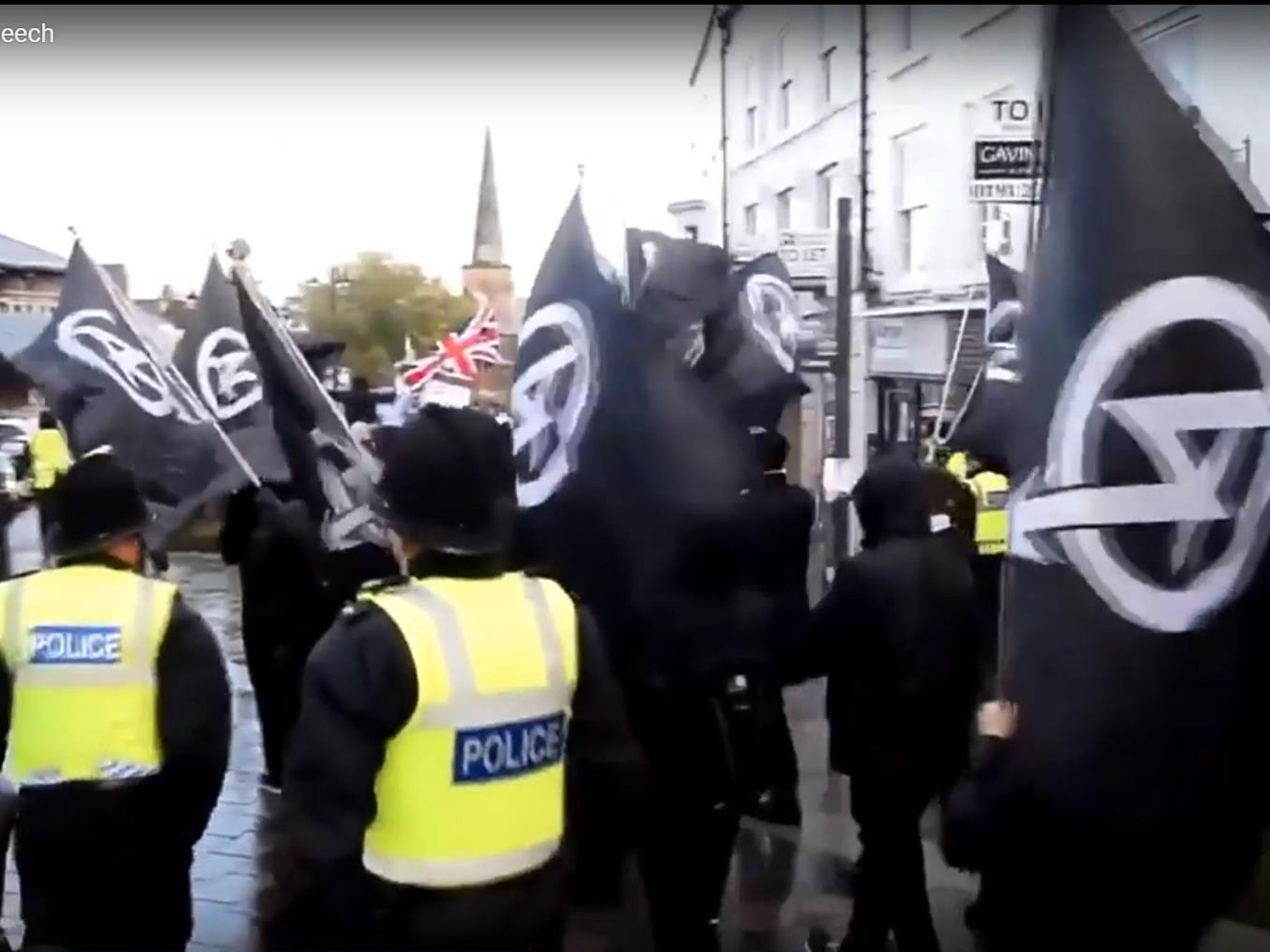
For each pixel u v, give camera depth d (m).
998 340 8.24
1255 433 2.83
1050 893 3.04
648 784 3.04
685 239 5.92
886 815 4.64
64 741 3.71
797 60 18.28
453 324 44.03
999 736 3.02
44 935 3.79
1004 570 2.99
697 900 4.99
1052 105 2.85
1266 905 5.12
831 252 15.59
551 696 2.84
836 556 13.83
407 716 2.67
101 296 6.75
